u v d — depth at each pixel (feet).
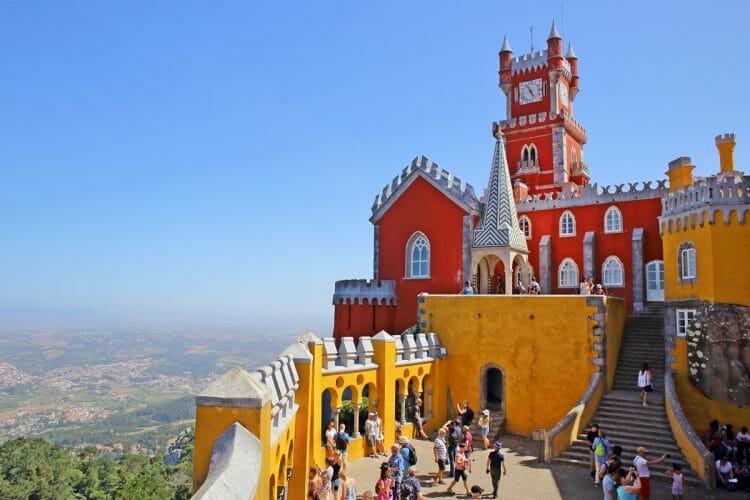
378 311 138.92
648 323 114.52
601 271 143.02
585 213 147.13
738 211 87.51
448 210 135.23
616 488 60.80
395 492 60.70
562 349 97.04
